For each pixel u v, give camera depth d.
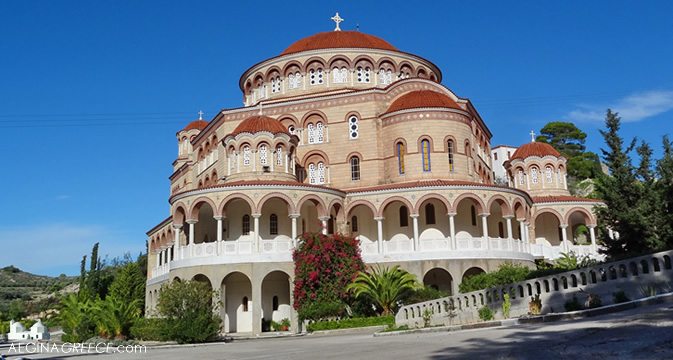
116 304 46.44
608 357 15.78
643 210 39.50
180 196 51.44
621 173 41.56
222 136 61.53
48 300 136.50
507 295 30.77
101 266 94.25
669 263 27.80
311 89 64.62
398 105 58.50
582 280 29.59
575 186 95.06
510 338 21.91
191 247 50.19
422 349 21.47
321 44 66.94
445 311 34.66
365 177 58.03
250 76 68.88
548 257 61.06
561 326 23.86
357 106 59.75
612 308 26.17
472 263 50.06
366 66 65.38
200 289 40.34
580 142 115.81
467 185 51.69
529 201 58.91
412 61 67.44
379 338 30.16
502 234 59.66
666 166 40.12
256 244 48.88
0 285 195.62
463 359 17.83
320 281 45.56
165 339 40.16
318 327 42.00
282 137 54.50
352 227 55.72
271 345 32.25
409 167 56.22
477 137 65.56
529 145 70.56
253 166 53.72
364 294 44.38
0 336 71.50
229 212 53.09
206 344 37.62
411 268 49.97
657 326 19.83
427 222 54.16
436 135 56.50
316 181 59.31
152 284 68.00
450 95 63.88
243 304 51.66
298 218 53.59
